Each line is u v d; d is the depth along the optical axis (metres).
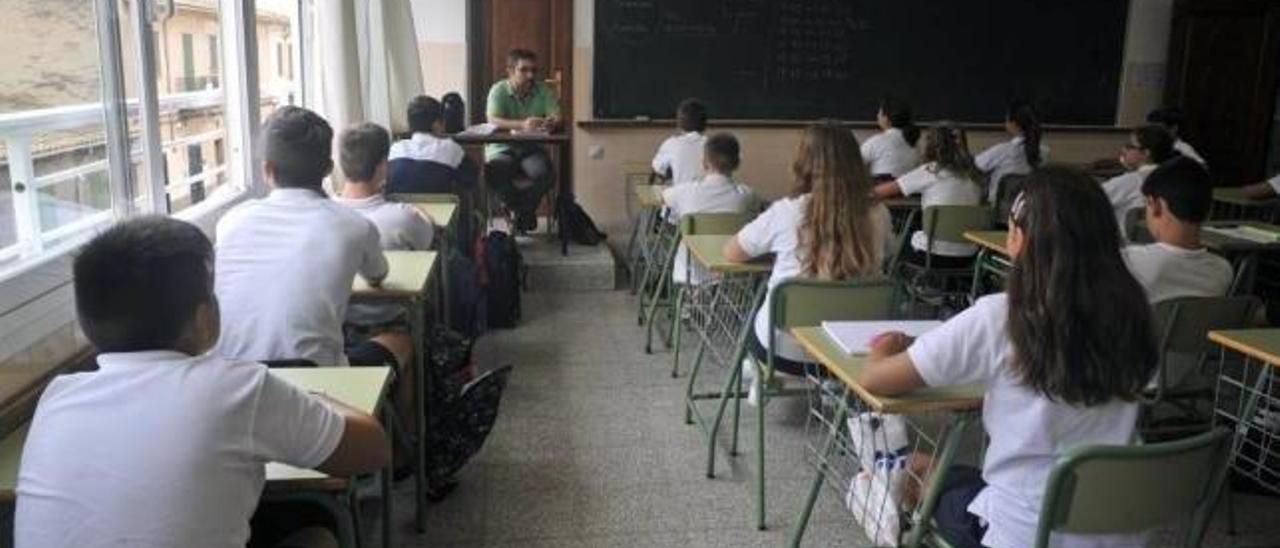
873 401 1.67
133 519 1.14
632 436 3.15
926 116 6.62
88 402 1.18
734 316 3.46
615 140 6.29
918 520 1.73
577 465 2.92
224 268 2.18
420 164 4.20
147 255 1.19
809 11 6.34
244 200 3.42
